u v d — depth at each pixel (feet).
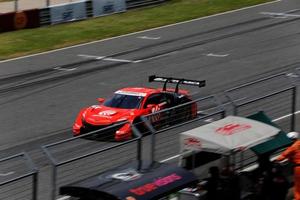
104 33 299.17
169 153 116.26
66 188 91.04
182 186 91.35
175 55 257.75
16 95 207.10
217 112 122.93
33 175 97.50
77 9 322.14
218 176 108.17
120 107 163.32
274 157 127.65
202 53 259.60
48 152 100.94
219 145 103.60
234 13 338.75
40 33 296.92
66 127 173.68
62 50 270.67
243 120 112.68
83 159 108.06
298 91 169.89
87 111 163.94
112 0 336.29
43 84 220.02
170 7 352.49
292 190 116.98
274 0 371.97
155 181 90.68
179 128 117.80
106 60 252.62
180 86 213.25
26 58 258.16
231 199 108.17
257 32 294.87
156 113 115.55
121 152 110.52
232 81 218.18
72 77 228.63
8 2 394.93
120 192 87.04
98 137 110.93
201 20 323.78
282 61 244.22
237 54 256.73
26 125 175.63
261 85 155.33
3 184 95.25
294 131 143.64
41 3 391.65
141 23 317.83
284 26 305.73
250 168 122.72
